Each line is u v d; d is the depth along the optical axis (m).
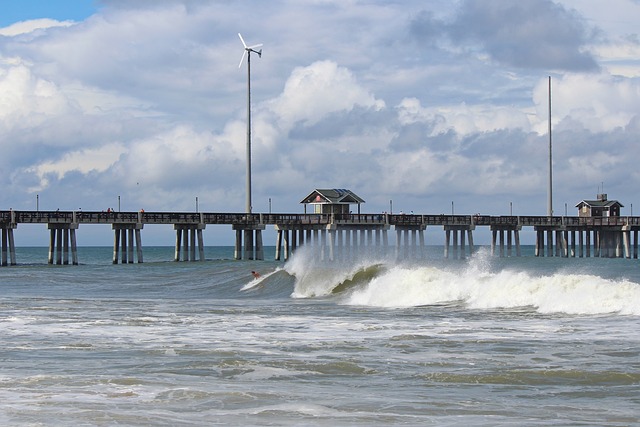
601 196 147.12
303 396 22.64
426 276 53.41
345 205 124.00
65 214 112.56
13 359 29.05
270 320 41.72
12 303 54.72
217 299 60.12
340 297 57.47
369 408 21.23
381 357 28.95
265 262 112.94
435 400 22.20
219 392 23.06
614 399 22.36
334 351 30.38
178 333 36.19
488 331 35.72
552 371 25.98
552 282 46.56
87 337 34.91
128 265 114.31
